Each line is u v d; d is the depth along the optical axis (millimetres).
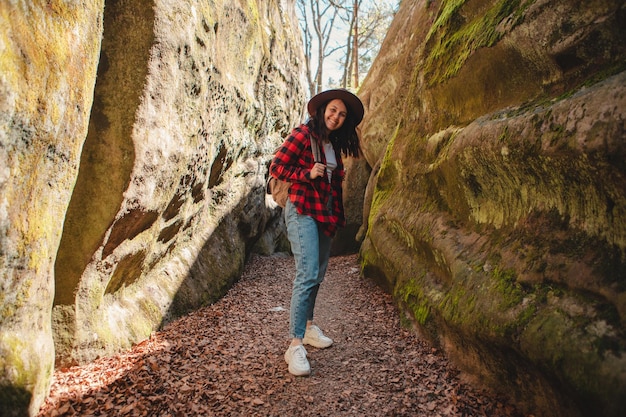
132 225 3340
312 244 2955
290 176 2965
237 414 2363
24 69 1970
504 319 2188
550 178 2211
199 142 4418
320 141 3066
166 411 2334
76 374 2713
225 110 5344
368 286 5184
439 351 3084
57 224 2383
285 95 9148
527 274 2209
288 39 9828
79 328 2895
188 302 4398
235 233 6395
